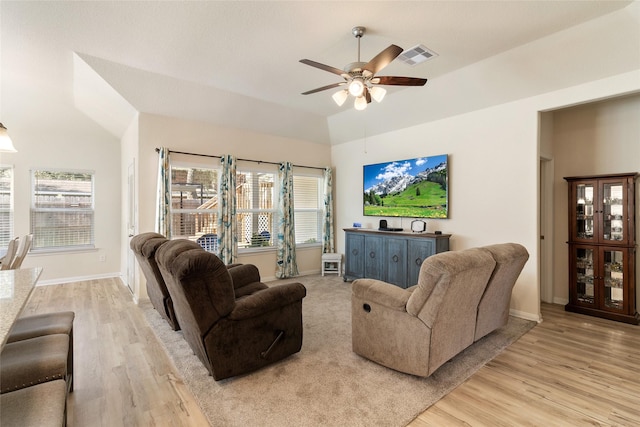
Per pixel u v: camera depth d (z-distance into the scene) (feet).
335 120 18.56
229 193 16.33
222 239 16.12
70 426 6.10
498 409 6.68
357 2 8.17
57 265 17.72
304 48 10.57
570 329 11.13
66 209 18.13
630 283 11.78
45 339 5.77
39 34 9.73
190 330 7.92
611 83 10.27
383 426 6.14
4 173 16.63
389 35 9.76
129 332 10.69
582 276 13.12
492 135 13.21
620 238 12.15
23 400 4.09
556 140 14.43
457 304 7.75
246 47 10.52
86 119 17.52
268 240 18.63
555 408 6.72
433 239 13.84
